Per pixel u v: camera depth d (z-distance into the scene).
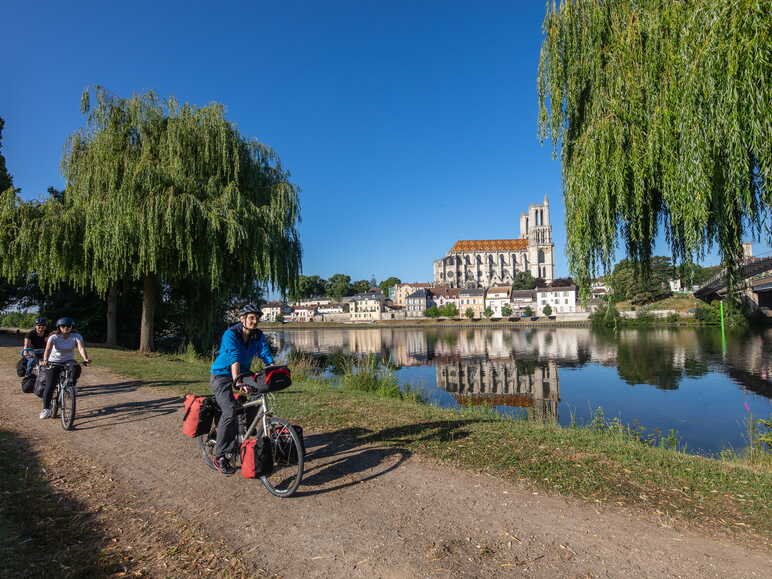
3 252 16.28
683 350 38.00
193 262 15.98
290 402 8.59
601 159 6.88
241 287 19.66
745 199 5.45
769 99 4.89
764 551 3.22
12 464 5.21
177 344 26.83
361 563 3.16
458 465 5.03
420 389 15.03
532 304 129.38
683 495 4.19
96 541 3.50
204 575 3.05
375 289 192.75
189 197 15.36
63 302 25.78
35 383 8.00
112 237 15.07
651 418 15.28
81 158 16.94
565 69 7.88
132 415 7.69
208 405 5.02
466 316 132.62
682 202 5.73
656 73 6.41
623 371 28.39
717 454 10.24
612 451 5.48
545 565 3.09
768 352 33.88
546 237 161.00
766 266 18.17
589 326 90.94
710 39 5.22
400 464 5.10
